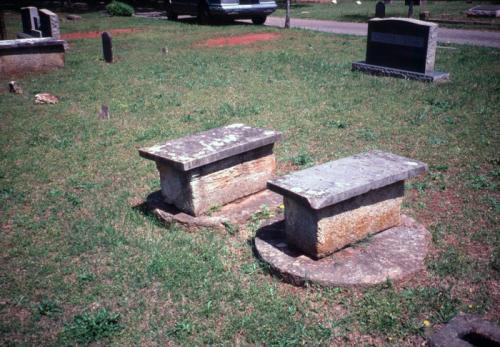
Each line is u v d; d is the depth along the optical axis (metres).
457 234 5.55
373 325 4.26
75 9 37.78
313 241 4.98
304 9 34.22
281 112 10.57
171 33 23.20
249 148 6.31
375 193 5.23
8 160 8.49
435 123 9.34
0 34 20.45
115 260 5.46
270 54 17.27
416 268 4.84
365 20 26.20
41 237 6.01
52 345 4.26
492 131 8.70
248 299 4.73
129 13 32.47
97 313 4.59
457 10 28.34
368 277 4.70
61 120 10.72
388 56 13.53
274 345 4.11
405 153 8.00
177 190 6.21
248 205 6.43
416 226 5.58
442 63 14.48
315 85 12.76
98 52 19.06
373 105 10.75
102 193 7.18
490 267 4.91
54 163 8.33
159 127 9.94
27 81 14.60
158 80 14.05
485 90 11.34
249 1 24.59
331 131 9.26
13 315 4.68
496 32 20.55
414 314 4.34
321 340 4.17
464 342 3.88
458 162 7.52
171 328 4.43
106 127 10.13
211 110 10.98
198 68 15.50
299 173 5.38
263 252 5.29
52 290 5.01
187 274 5.13
